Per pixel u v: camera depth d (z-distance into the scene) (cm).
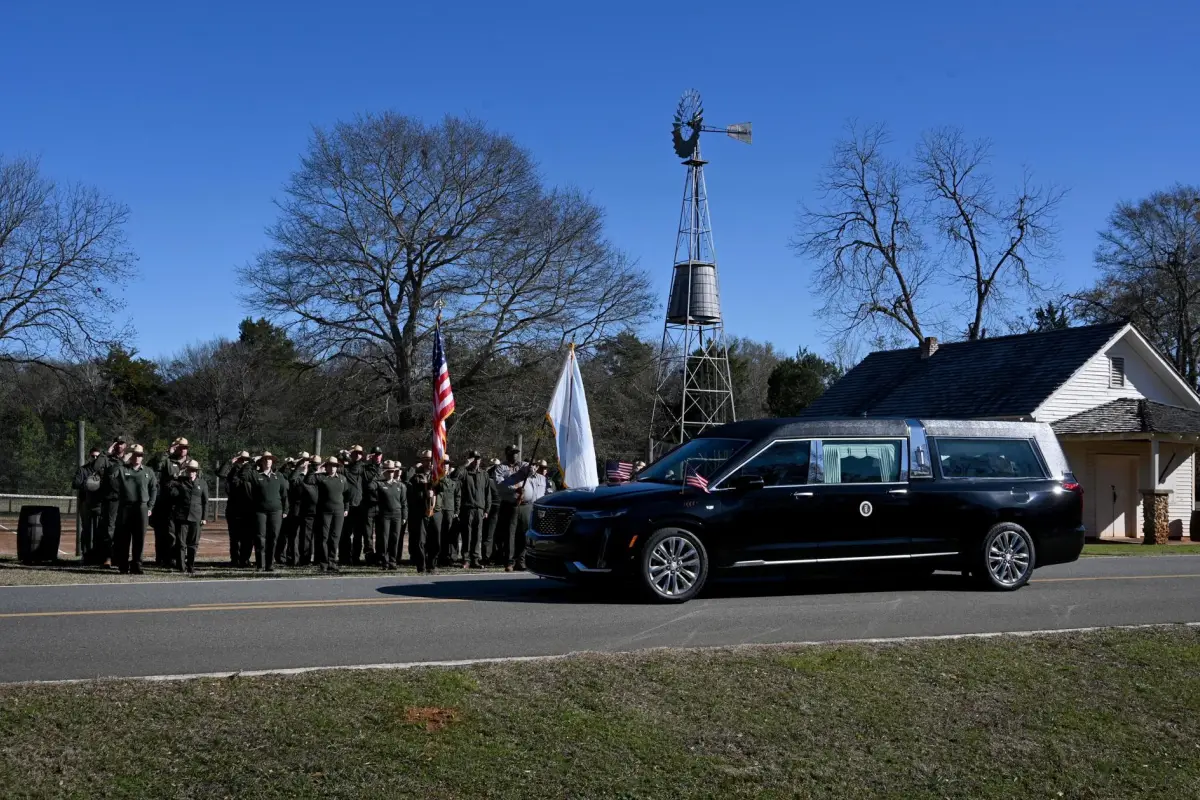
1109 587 1333
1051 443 1328
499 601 1155
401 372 3925
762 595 1212
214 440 3606
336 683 704
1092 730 679
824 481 1207
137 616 1023
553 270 3978
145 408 5575
